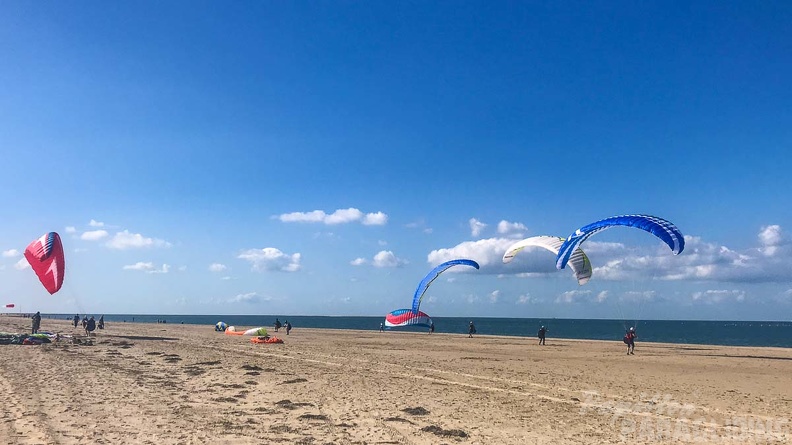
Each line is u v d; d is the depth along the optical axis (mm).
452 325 160375
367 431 11688
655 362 27266
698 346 41594
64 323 81000
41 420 11695
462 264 54844
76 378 18047
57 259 35375
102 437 10516
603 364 26047
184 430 11297
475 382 19328
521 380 19938
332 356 28141
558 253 35219
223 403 14445
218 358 26125
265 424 12086
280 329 69562
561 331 118688
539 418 13422
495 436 11578
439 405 14820
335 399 15383
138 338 40312
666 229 29828
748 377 21703
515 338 51000
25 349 27719
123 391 15812
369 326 134250
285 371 21422
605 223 32688
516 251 43000
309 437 11047
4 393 14836
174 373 20156
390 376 20500
